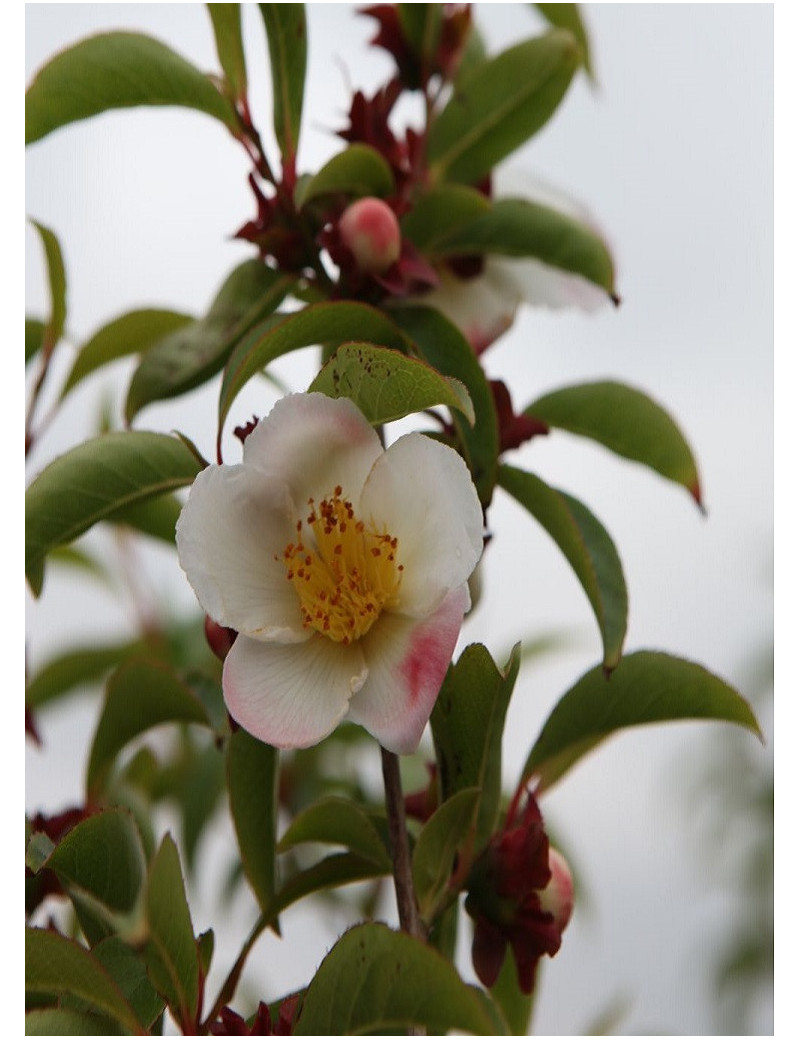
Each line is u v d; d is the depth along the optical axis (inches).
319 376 23.0
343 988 22.3
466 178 26.7
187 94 25.5
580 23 27.6
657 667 24.9
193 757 31.0
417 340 25.2
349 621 23.1
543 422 26.2
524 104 26.6
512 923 24.3
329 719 22.9
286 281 25.7
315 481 23.2
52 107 25.3
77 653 31.1
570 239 26.4
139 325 27.9
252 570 23.2
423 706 22.6
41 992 23.1
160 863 22.8
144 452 24.9
